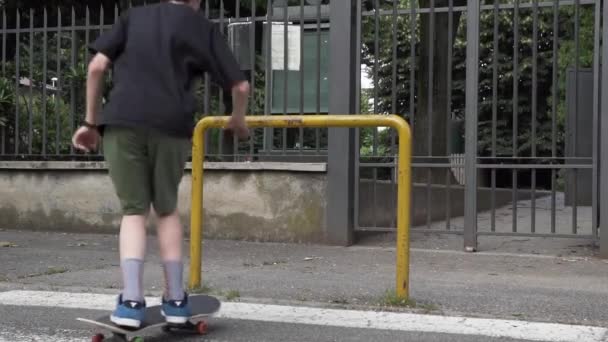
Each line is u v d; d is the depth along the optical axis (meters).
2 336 4.09
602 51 6.63
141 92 3.62
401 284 4.78
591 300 4.96
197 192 5.07
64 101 8.81
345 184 7.45
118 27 3.73
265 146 7.92
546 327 4.27
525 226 9.63
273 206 7.71
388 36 8.66
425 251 7.27
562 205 12.99
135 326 3.63
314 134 8.05
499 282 5.64
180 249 3.90
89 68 3.64
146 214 3.79
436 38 8.97
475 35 7.05
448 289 5.32
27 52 9.20
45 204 8.59
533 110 6.93
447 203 7.35
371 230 7.55
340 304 4.82
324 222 7.55
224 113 7.92
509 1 11.47
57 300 5.01
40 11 12.23
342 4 7.41
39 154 8.68
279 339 4.02
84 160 8.54
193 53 3.68
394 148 7.48
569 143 6.97
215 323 4.34
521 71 13.00
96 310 4.72
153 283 5.54
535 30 6.86
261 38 8.18
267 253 7.07
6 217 8.74
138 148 3.66
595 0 6.67
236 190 7.84
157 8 3.74
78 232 8.47
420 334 4.13
